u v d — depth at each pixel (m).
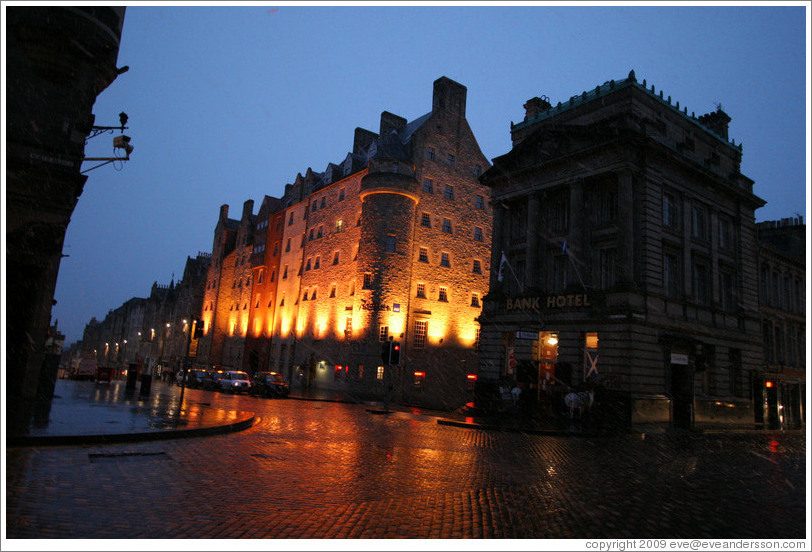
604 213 32.06
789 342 42.88
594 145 31.58
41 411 16.30
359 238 51.12
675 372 31.20
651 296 29.17
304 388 53.09
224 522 7.28
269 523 7.41
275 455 12.88
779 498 10.91
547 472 12.96
